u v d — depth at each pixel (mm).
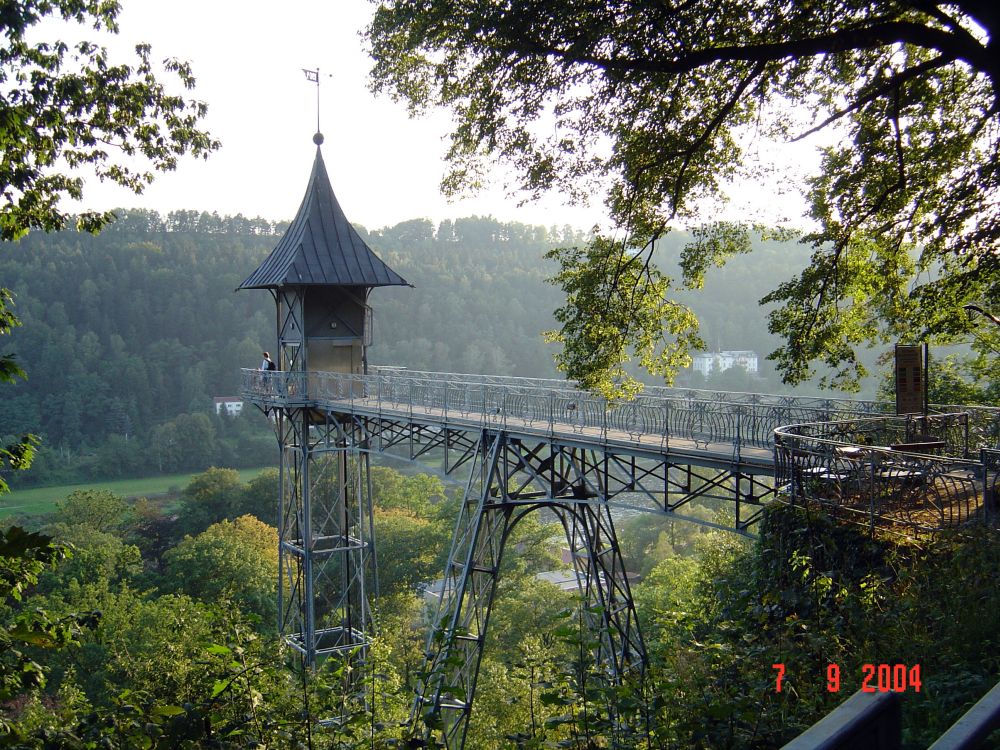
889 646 7086
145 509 59844
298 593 26438
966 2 10281
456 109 16031
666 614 6984
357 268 27516
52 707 26938
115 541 45875
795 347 16031
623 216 15367
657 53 12633
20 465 10320
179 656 7500
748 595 6938
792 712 6113
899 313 16531
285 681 6801
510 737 5871
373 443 26688
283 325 28703
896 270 16734
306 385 26516
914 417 14875
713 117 14828
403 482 60562
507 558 42719
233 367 85000
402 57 16188
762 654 6387
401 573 43938
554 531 44938
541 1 12617
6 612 29156
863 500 11008
